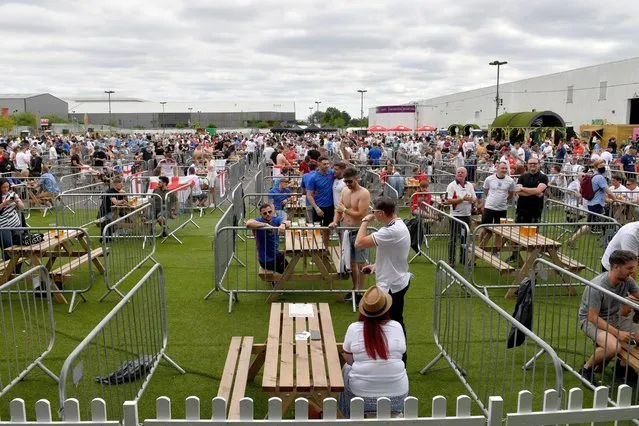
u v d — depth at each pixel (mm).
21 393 5422
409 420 3080
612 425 4695
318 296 8445
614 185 13930
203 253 11328
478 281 9180
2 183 8797
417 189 16984
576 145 31375
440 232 9867
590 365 5594
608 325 5316
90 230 13945
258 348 5316
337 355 4684
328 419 3068
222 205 17688
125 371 5137
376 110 86438
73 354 3738
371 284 8750
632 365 4961
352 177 7844
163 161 20172
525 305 5973
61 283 8234
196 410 3076
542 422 3150
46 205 16422
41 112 111062
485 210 10312
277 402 3082
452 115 79750
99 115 106938
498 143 35469
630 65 40688
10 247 8117
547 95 53375
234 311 7816
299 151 33000
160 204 12617
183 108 107812
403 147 38750
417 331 7090
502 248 8938
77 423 3002
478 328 7086
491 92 65250
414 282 9258
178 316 7605
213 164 17438
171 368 5988
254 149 35969
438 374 5867
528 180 10516
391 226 5637
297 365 4496
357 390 4043
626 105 41375
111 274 9242
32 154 25844
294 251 7957
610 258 5520
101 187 18859
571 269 8250
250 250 11719
